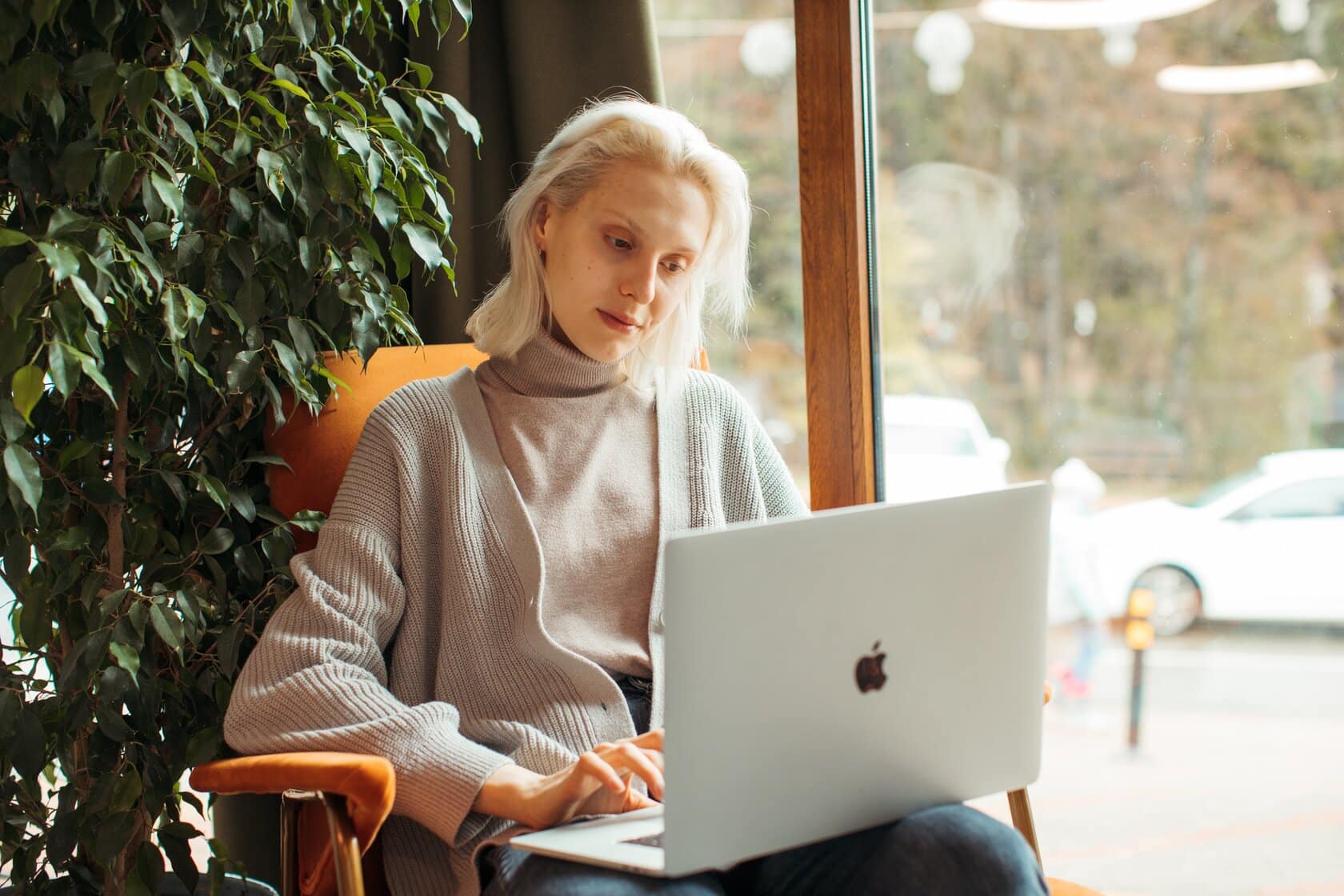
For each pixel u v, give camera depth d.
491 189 1.97
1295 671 1.85
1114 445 1.90
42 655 1.47
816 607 0.96
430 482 1.41
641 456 1.49
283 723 1.23
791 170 2.01
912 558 1.01
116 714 1.36
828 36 1.89
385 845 1.28
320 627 1.30
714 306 1.58
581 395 1.49
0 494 1.23
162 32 1.39
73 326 1.18
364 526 1.36
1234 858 1.91
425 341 1.96
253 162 1.51
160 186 1.28
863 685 1.00
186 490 1.52
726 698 0.94
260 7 1.46
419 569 1.38
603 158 1.40
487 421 1.44
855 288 1.93
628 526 1.44
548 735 1.32
